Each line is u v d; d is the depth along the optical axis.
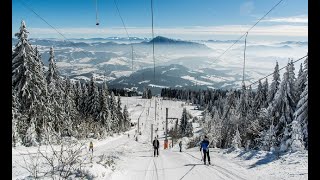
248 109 57.94
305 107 31.89
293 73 43.41
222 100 128.88
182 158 23.53
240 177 13.44
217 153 25.98
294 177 12.23
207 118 75.12
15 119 39.91
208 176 13.95
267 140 37.97
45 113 43.69
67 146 9.95
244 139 48.25
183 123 134.50
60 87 60.09
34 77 43.66
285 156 16.86
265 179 12.56
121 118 127.75
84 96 84.50
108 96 101.25
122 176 13.20
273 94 54.59
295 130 23.92
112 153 26.61
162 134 152.62
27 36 43.62
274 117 43.59
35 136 41.09
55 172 10.01
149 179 13.20
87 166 11.80
